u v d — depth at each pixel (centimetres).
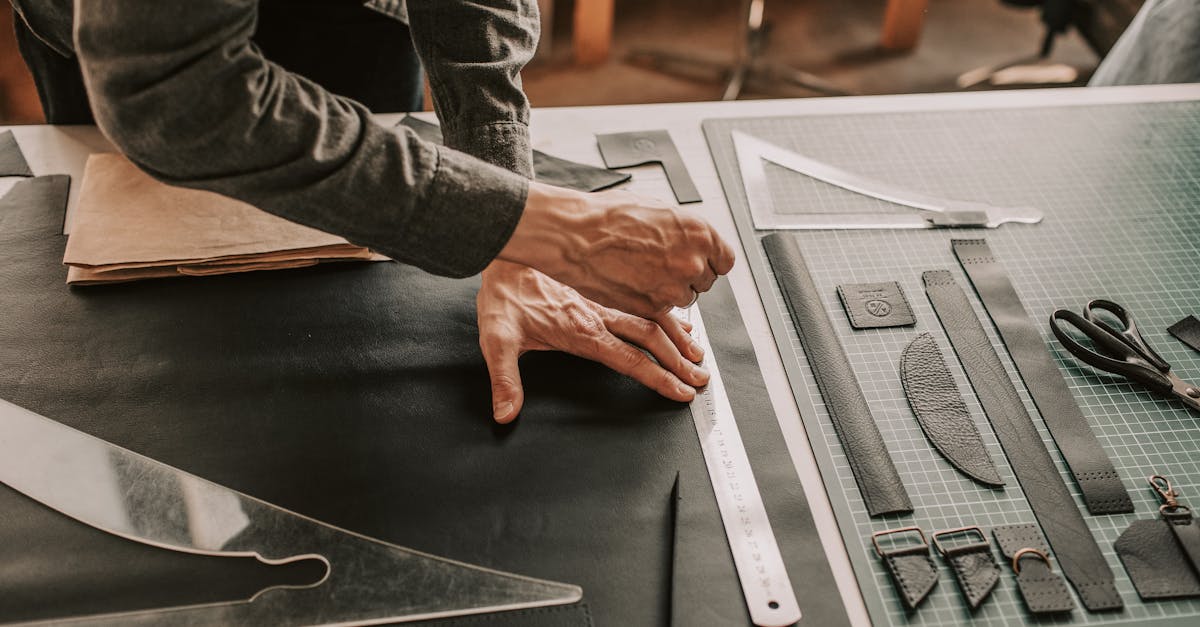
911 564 72
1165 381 87
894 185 111
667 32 304
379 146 70
